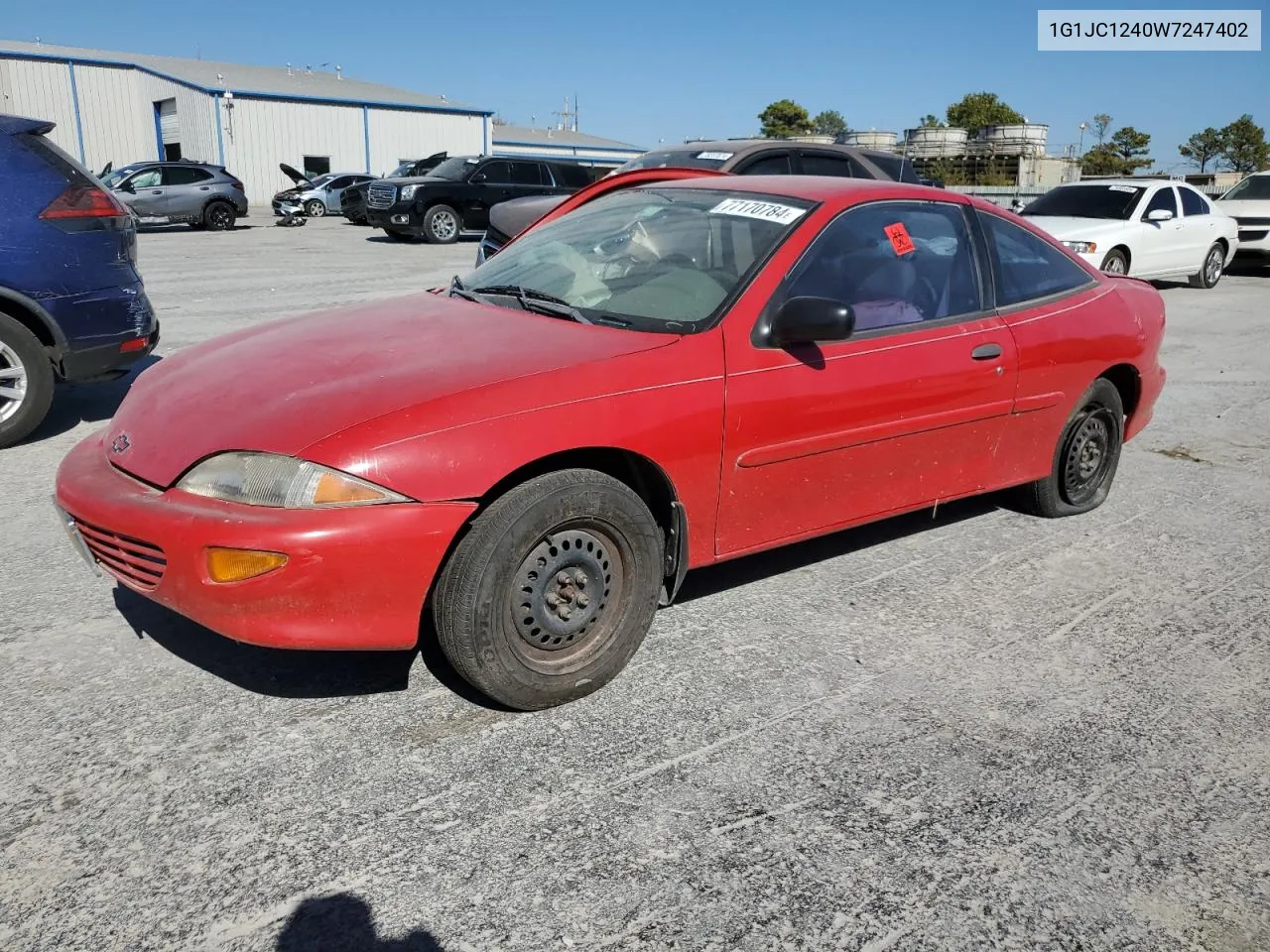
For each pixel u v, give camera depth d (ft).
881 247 12.28
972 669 10.85
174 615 11.45
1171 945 7.06
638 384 9.82
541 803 8.27
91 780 8.38
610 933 6.91
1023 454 14.29
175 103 136.36
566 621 9.53
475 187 66.85
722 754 9.07
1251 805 8.65
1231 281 53.21
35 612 11.41
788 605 12.29
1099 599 12.85
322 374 9.61
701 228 12.10
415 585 8.63
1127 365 15.47
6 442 17.88
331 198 101.86
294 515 8.32
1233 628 12.15
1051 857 7.89
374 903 7.11
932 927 7.11
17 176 17.35
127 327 18.74
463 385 9.12
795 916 7.14
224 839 7.72
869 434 11.77
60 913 6.93
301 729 9.22
